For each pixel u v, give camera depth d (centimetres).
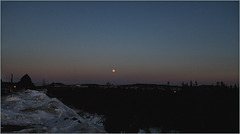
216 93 2634
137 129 1441
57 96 4103
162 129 1385
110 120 1748
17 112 1446
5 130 994
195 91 3186
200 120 1566
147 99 3350
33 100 2127
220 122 1480
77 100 3534
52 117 1473
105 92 4766
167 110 2188
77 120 1369
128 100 3428
